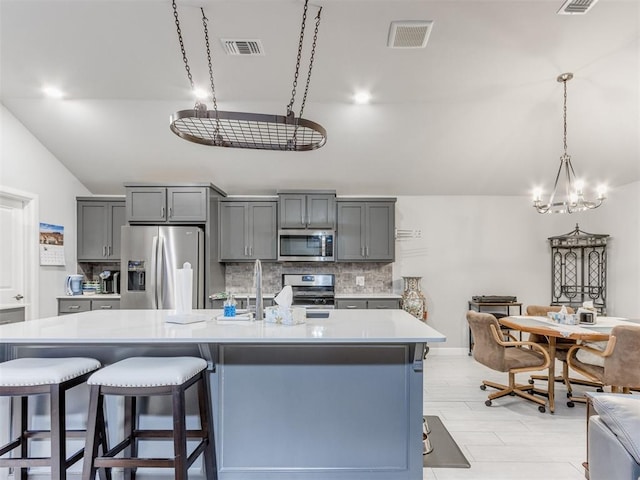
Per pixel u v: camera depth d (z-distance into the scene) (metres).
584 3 2.28
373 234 4.72
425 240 5.08
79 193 4.64
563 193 4.99
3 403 2.03
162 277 3.98
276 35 2.62
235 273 5.04
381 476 2.07
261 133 2.16
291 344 2.09
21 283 3.78
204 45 2.74
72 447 2.07
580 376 4.02
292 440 2.08
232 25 2.53
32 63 2.98
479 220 5.08
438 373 4.15
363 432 2.08
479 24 2.50
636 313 4.29
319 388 2.09
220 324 2.21
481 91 3.32
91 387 1.75
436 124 3.80
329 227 4.63
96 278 4.88
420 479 2.06
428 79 3.14
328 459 2.08
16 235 3.77
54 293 4.18
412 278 4.75
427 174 4.63
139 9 2.42
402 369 2.09
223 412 2.08
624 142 3.89
